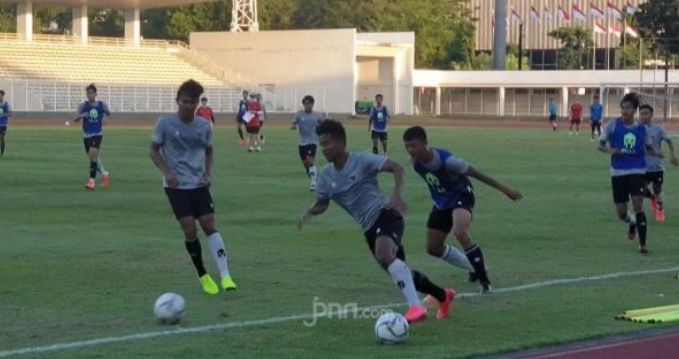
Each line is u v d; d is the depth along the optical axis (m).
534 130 159.38
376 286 32.31
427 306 29.23
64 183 66.31
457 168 29.34
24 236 43.16
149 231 45.03
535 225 47.84
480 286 32.38
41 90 174.62
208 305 29.36
